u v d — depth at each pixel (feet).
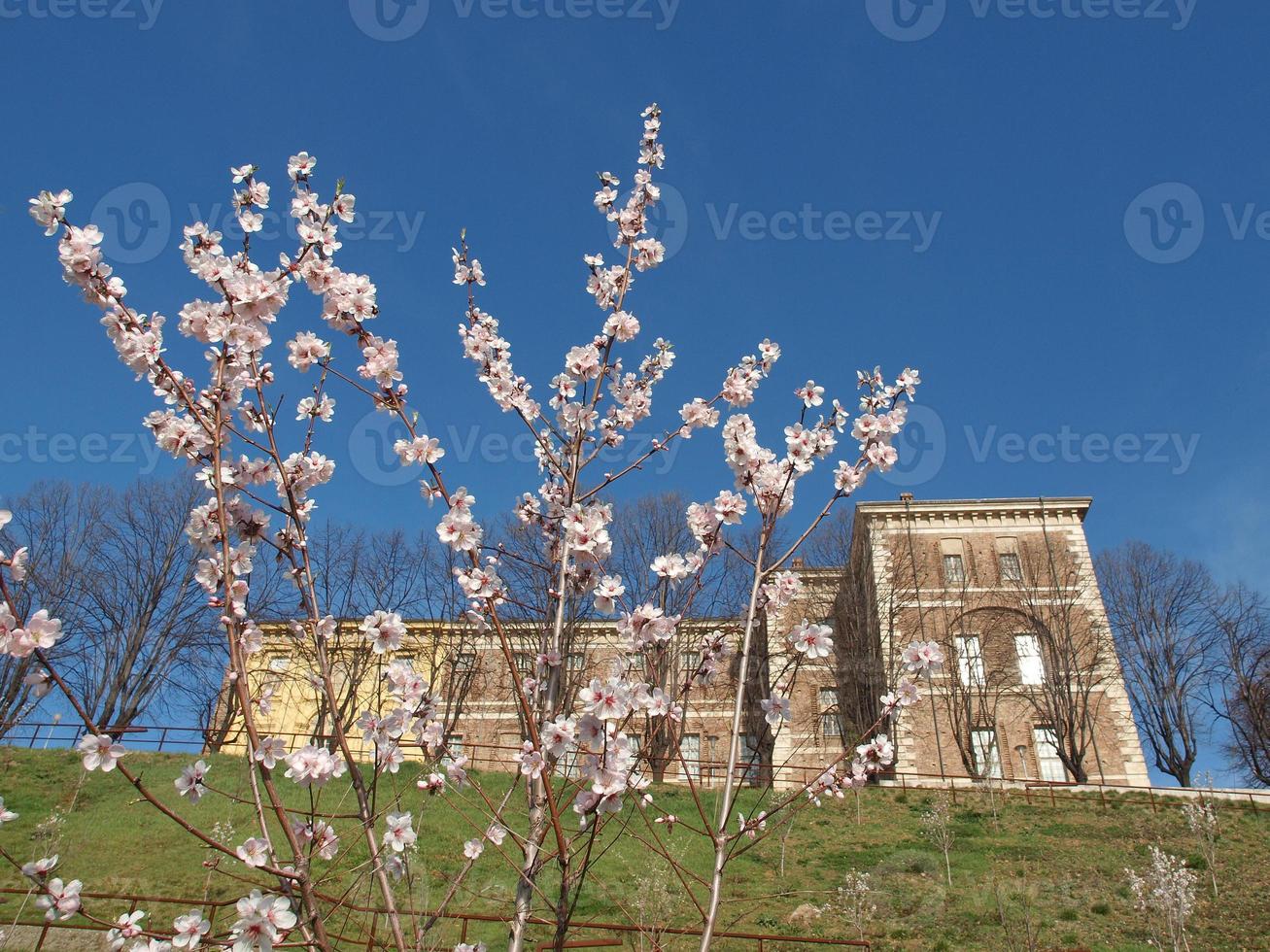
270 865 9.29
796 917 44.16
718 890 10.70
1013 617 102.68
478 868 40.37
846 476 14.21
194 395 11.47
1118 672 98.17
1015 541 107.65
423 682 12.25
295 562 11.30
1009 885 49.37
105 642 88.17
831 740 90.74
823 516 14.12
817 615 95.76
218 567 10.98
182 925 9.80
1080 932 43.09
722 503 13.34
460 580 11.43
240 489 11.60
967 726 94.68
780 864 53.42
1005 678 97.96
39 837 49.75
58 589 86.58
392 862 11.10
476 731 80.07
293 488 12.09
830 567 102.01
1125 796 70.18
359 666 53.36
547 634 12.85
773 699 12.57
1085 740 95.25
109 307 10.79
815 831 61.41
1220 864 54.39
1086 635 100.22
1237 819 63.67
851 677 94.99
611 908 39.55
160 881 44.68
